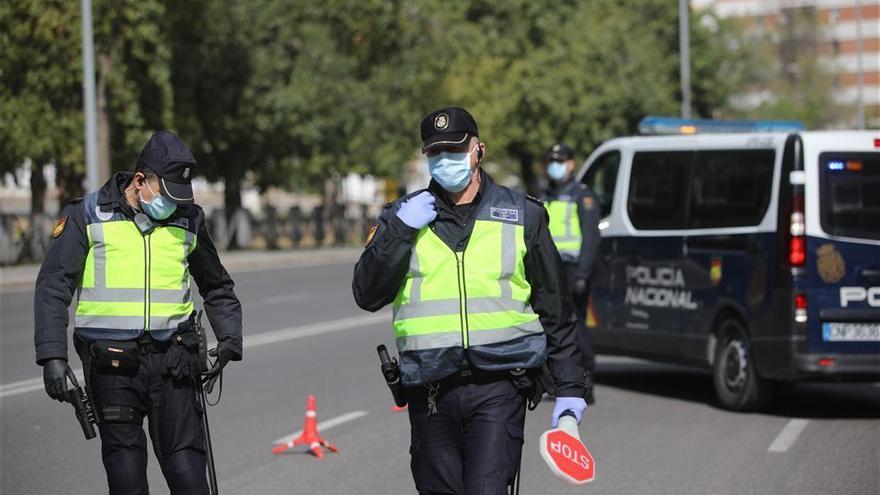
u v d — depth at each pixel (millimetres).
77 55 95312
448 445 15367
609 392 37750
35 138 96250
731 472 25953
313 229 141250
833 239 31672
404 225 14898
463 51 161750
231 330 17688
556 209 33719
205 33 114062
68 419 32438
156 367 16797
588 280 33531
